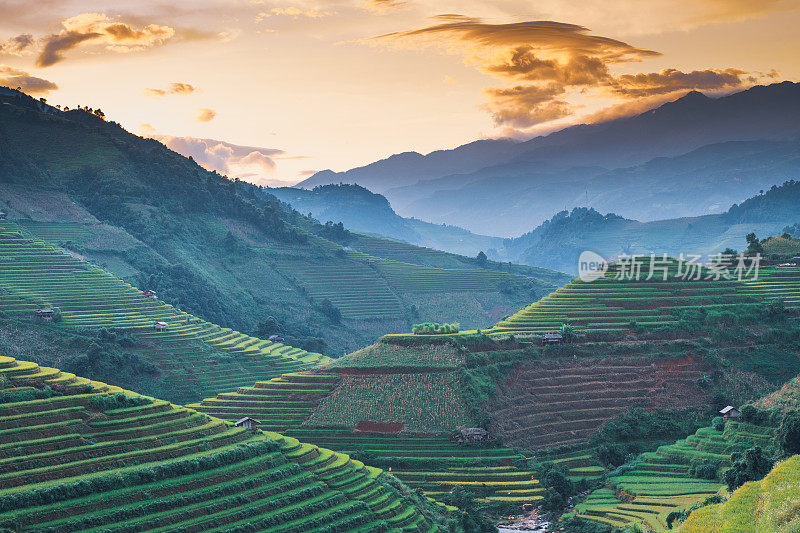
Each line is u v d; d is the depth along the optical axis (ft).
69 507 318.65
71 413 372.38
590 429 592.19
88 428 369.30
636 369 645.51
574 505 485.97
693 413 609.83
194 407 610.65
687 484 481.46
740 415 518.78
